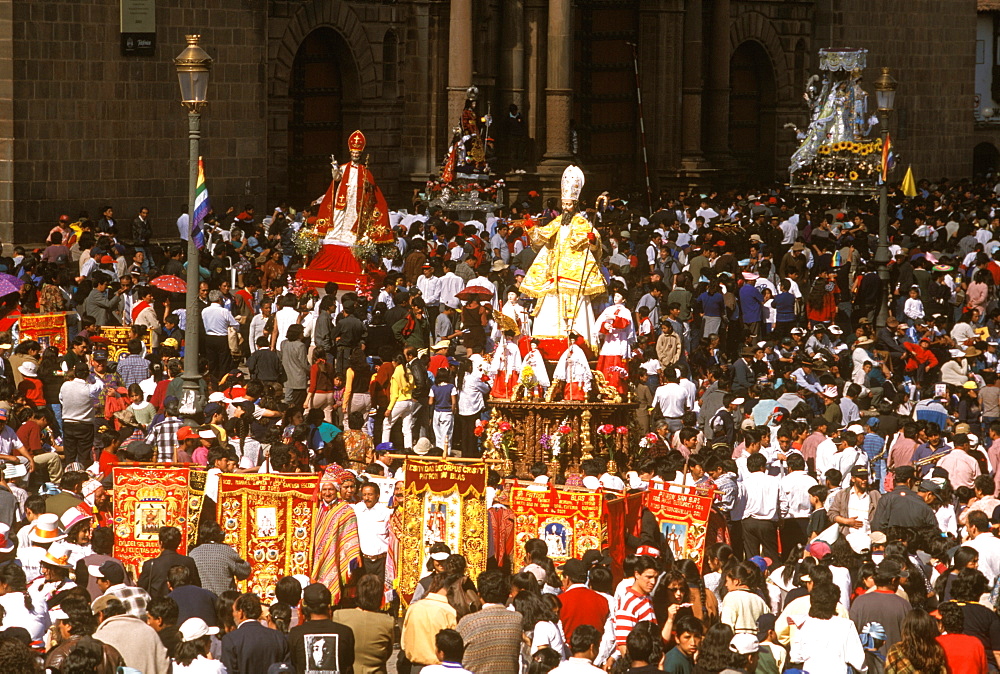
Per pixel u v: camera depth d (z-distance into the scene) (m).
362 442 44.69
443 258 70.31
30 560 31.61
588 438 44.94
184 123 85.62
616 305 46.50
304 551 36.38
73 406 46.97
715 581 35.78
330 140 98.94
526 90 104.25
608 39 115.50
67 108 79.62
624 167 116.69
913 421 47.53
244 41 88.44
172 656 27.52
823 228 88.12
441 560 31.19
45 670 24.27
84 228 74.56
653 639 26.92
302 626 28.05
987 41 164.62
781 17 126.38
